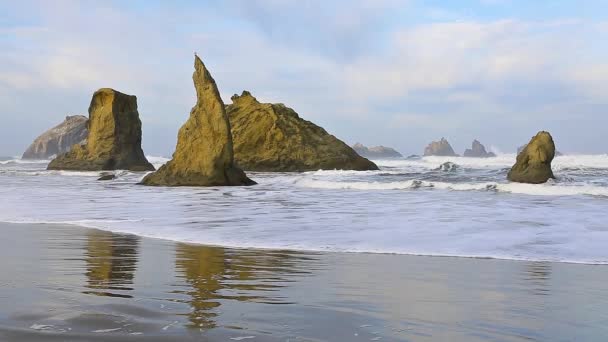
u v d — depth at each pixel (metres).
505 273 6.21
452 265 6.74
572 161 56.47
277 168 43.94
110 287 5.23
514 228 10.31
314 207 14.70
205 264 6.69
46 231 9.95
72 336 3.54
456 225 10.77
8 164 69.25
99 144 46.50
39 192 20.92
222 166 25.67
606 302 4.80
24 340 3.44
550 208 14.14
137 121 48.44
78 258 7.01
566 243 8.57
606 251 7.86
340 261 6.98
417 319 4.18
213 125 25.77
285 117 47.44
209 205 15.43
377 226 10.66
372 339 3.64
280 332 3.74
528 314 4.37
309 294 5.03
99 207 14.80
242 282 5.59
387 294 5.06
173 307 4.43
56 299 4.64
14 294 4.81
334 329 3.85
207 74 26.55
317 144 46.00
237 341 3.50
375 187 22.81
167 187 24.36
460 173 34.53
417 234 9.56
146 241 8.78
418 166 56.62
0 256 7.09
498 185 20.75
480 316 4.29
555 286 5.49
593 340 3.70
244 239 9.03
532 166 23.91
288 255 7.46
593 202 15.84
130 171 42.00
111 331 3.67
